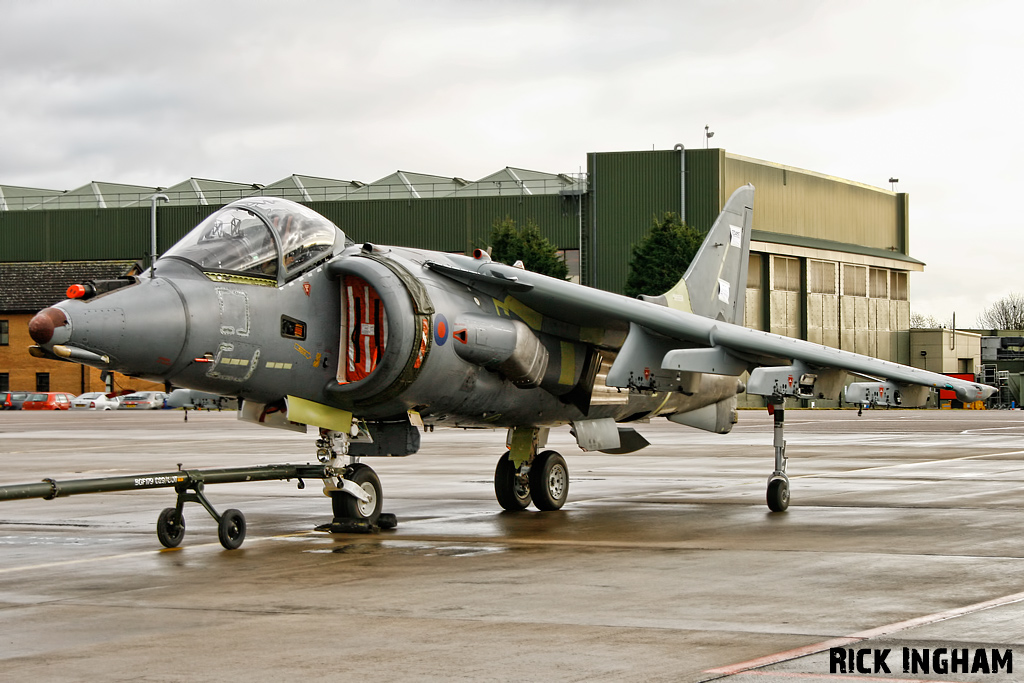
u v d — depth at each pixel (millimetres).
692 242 58219
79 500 17219
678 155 67625
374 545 11672
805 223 76562
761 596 8414
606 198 68688
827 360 13578
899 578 9164
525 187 73625
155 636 7301
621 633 7191
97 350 10148
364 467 12984
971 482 18734
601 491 17844
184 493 11453
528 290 13570
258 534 12711
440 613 7941
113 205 81812
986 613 7676
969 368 88750
